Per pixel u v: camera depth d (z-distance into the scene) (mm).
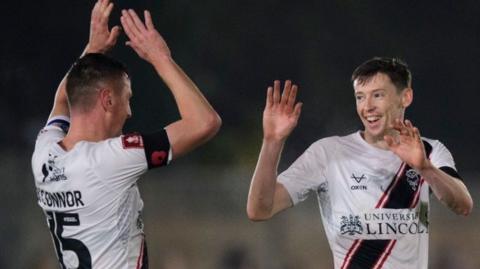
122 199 18719
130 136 18656
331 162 22281
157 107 85312
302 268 54938
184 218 55594
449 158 22469
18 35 87125
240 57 93438
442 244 54562
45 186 19047
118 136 19328
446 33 97188
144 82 85562
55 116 20859
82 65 19047
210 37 92625
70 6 88688
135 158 18531
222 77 92312
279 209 22188
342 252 22094
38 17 87875
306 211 55500
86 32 88812
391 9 97000
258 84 93188
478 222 54688
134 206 19062
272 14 94688
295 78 93938
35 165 19328
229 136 81625
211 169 74062
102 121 19016
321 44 95250
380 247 21781
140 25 19016
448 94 96188
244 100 91625
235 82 92562
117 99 19047
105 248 18703
